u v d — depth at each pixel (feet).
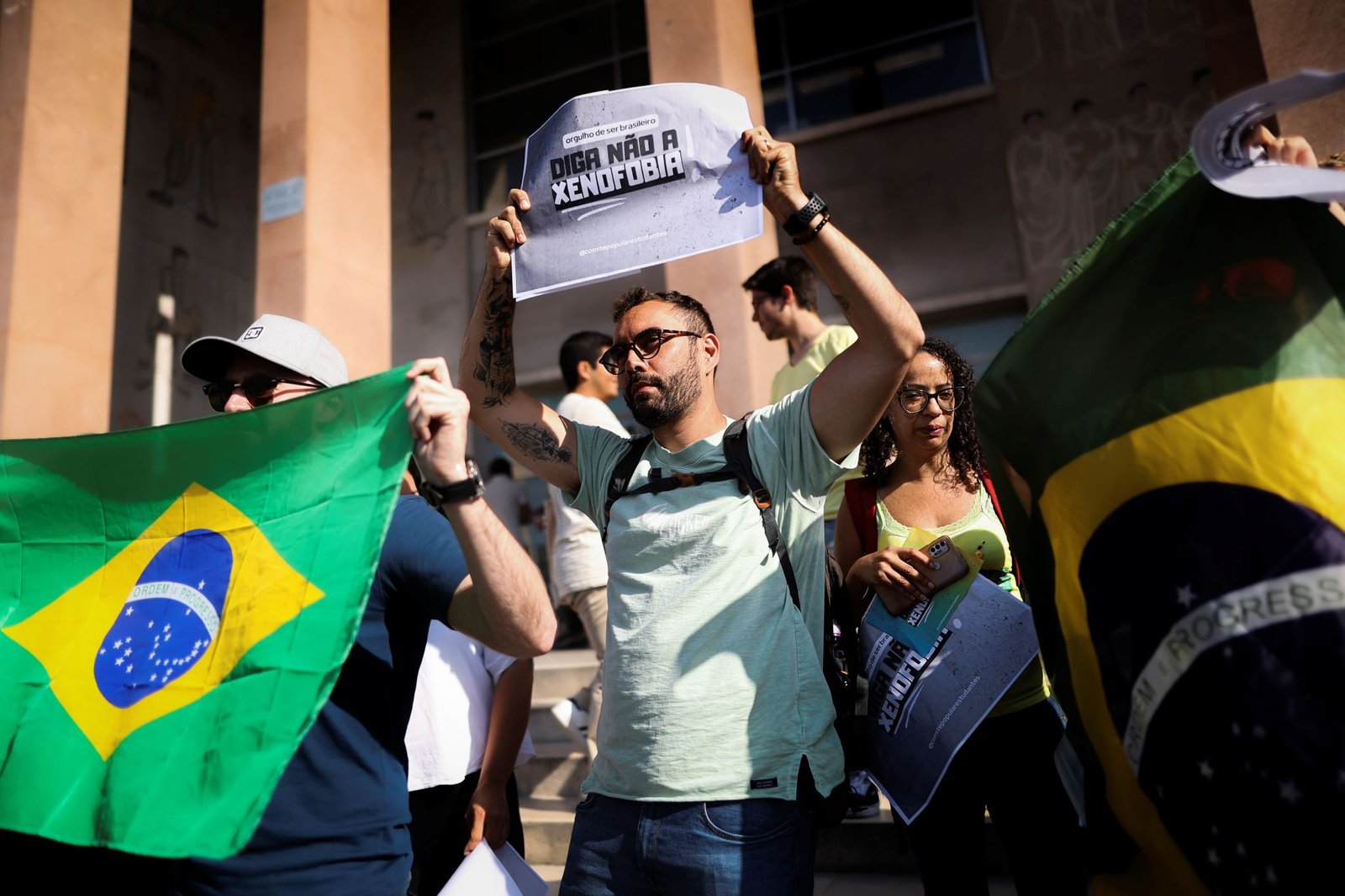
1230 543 4.25
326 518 4.55
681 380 5.97
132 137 35.17
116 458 5.27
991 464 5.41
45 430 19.94
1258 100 3.84
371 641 4.73
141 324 34.55
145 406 34.24
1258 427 4.31
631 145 5.87
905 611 6.53
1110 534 4.67
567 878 5.62
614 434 6.54
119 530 5.16
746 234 5.49
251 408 5.45
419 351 35.27
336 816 4.41
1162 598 4.41
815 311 12.44
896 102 31.48
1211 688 4.17
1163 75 27.66
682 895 5.11
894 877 9.60
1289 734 3.95
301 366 5.63
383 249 21.83
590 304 33.37
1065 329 5.12
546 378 33.22
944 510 7.14
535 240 6.06
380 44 22.91
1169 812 4.30
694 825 5.07
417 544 4.83
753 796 5.07
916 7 31.73
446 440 4.36
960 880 6.45
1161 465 4.53
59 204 20.88
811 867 5.28
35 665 4.95
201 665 4.49
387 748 4.67
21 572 5.29
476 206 36.50
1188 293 4.75
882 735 6.32
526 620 4.42
